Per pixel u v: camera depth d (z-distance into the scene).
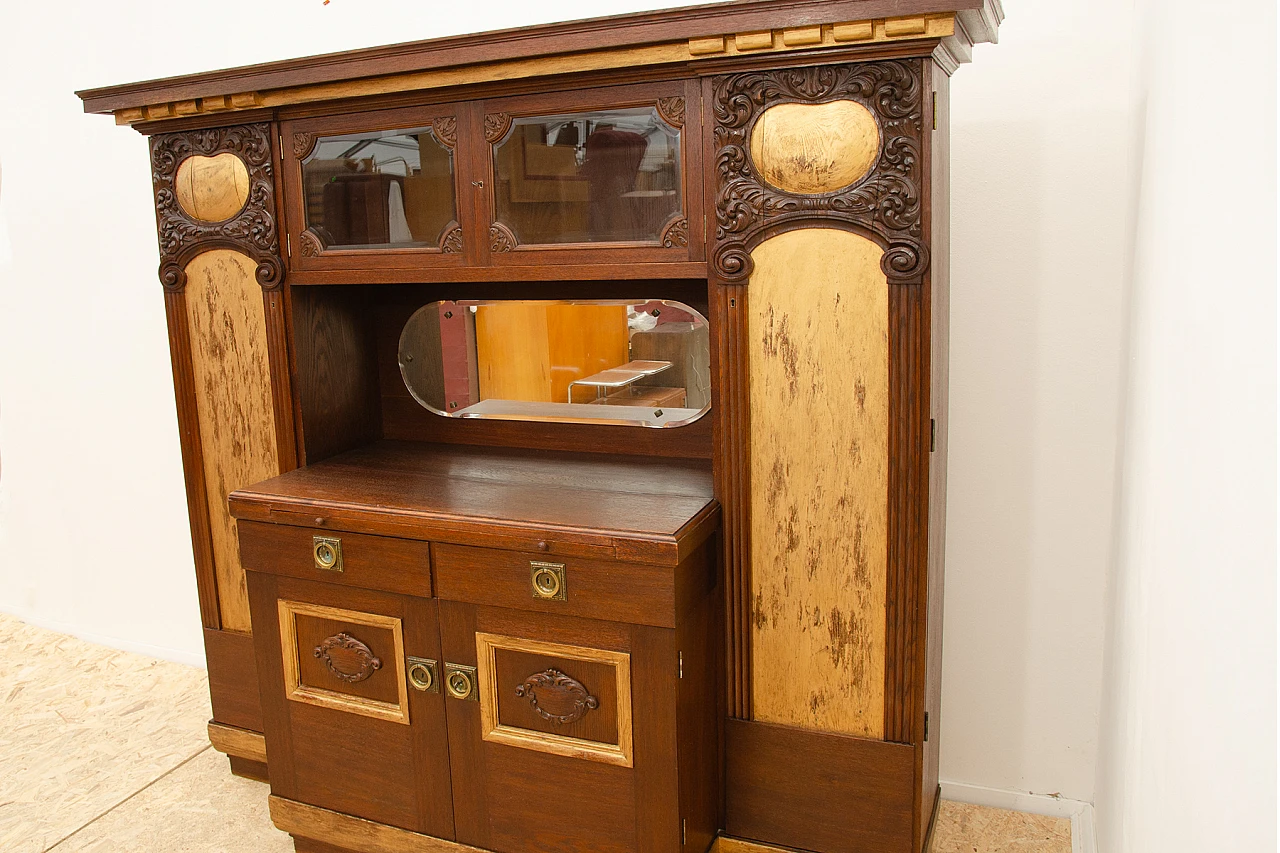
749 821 2.04
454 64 1.88
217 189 2.26
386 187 2.11
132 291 3.02
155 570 3.25
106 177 2.96
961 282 2.20
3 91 3.06
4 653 3.34
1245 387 0.82
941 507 2.03
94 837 2.36
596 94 1.87
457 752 2.02
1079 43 2.03
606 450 2.33
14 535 3.51
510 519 1.86
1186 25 1.25
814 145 1.72
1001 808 2.38
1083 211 2.09
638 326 2.21
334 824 2.18
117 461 3.21
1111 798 1.84
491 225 2.00
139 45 2.87
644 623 1.78
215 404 2.40
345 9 2.63
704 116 1.78
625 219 1.91
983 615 2.33
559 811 1.94
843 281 1.75
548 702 1.90
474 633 1.94
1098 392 2.14
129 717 2.93
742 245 1.79
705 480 2.09
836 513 1.84
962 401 2.25
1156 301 1.45
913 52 1.62
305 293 2.28
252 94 2.13
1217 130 1.00
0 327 3.30
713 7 1.66
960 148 2.15
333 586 2.07
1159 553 1.29
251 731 2.54
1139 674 1.46
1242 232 0.86
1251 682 0.76
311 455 2.34
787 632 1.92
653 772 1.83
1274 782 0.68
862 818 1.94
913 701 1.85
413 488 2.10
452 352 2.43
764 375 1.84
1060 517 2.22
